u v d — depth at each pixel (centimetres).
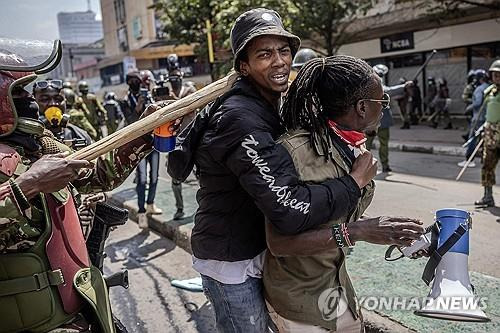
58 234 188
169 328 370
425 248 213
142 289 439
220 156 186
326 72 186
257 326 212
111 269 493
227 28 1225
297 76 191
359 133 191
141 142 217
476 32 1484
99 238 227
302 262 194
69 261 190
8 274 176
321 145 186
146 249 544
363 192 198
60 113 373
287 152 183
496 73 564
